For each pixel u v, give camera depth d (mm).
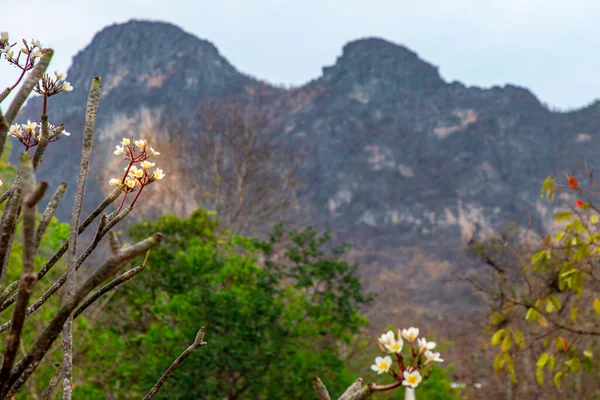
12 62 2172
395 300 42250
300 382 17016
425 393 18719
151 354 16906
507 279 10961
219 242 20312
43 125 2150
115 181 2053
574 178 6504
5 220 1713
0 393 1389
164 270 18281
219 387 16234
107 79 195375
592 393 13539
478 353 18203
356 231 181875
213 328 16969
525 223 192125
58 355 13898
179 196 33688
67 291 1834
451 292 83812
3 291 1919
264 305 16828
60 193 1775
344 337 18109
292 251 18359
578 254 6445
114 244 1344
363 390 1581
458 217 196000
